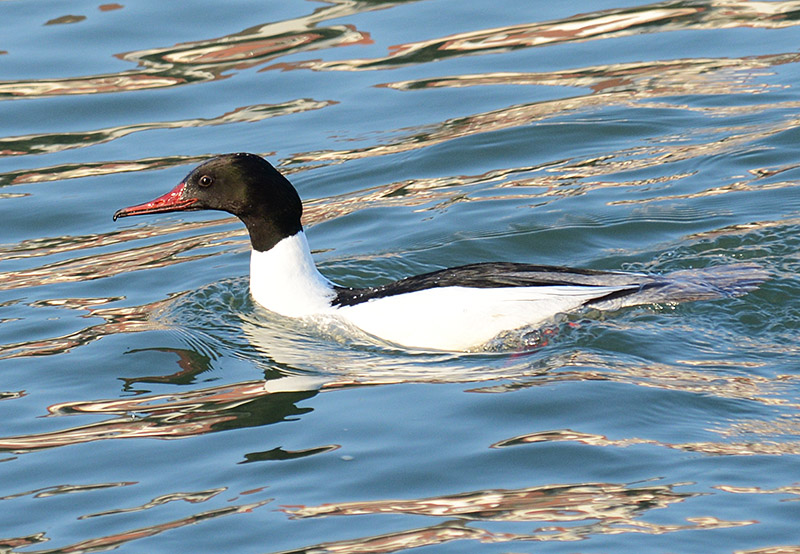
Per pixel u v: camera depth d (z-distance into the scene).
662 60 19.08
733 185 15.05
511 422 9.77
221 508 8.71
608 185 15.47
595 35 20.16
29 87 19.25
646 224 14.23
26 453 9.84
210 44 20.38
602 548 7.84
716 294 11.80
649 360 10.81
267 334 12.14
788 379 10.31
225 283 13.55
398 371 11.03
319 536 8.23
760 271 12.34
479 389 10.45
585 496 8.54
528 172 16.11
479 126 17.48
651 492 8.53
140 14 21.56
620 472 8.86
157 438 9.97
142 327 12.52
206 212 16.33
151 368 11.51
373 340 11.68
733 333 11.27
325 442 9.66
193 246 14.97
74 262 14.53
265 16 21.47
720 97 17.62
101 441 9.98
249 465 9.36
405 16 21.31
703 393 10.08
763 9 20.58
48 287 13.78
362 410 10.21
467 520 8.31
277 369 11.29
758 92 17.58
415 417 9.98
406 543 8.05
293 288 12.24
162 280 13.88
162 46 20.36
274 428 10.00
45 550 8.30
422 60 19.73
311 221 15.22
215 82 19.44
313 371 11.20
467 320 11.38
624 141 16.72
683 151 16.17
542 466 9.02
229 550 8.14
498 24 20.78
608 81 18.56
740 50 19.09
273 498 8.80
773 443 9.16
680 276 12.14
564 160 16.38
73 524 8.66
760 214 14.13
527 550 7.87
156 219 16.00
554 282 11.64
